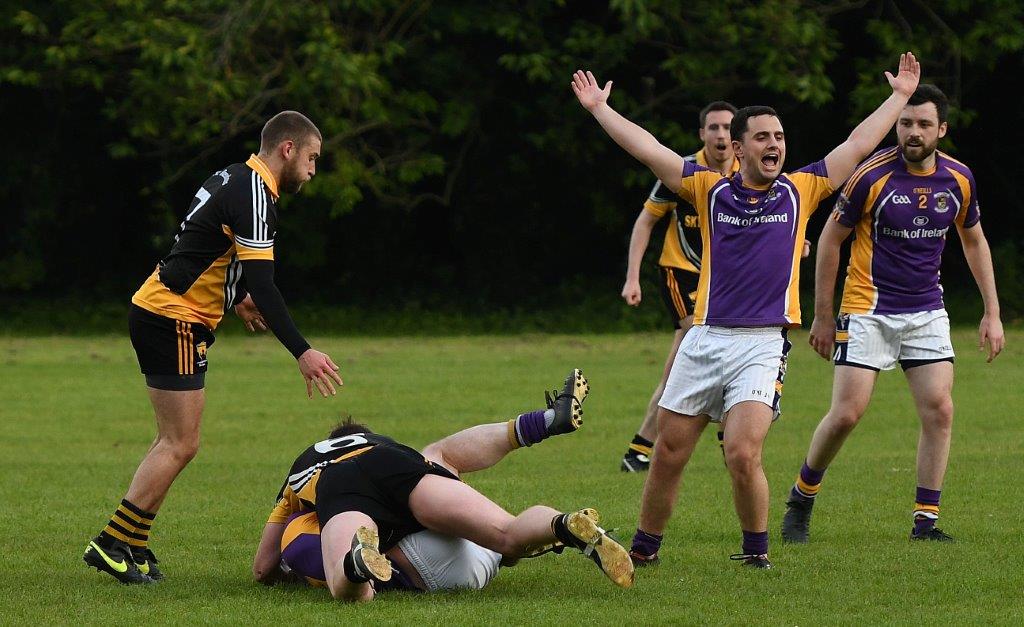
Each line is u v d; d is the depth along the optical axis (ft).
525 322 315.37
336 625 63.00
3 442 137.39
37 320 313.12
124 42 284.41
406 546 71.10
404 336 296.30
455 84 317.63
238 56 291.58
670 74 312.09
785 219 75.51
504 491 106.63
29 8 298.76
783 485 110.11
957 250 340.18
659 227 329.52
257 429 146.20
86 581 76.02
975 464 117.70
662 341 271.49
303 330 308.40
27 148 318.24
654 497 78.18
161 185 302.45
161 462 75.92
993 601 68.33
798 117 327.47
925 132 87.15
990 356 93.04
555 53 302.86
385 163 307.78
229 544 87.71
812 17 292.81
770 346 75.20
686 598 69.15
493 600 69.00
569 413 75.77
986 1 299.38
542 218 342.23
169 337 75.77
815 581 73.51
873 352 88.22
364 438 75.25
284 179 77.61
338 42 289.12
